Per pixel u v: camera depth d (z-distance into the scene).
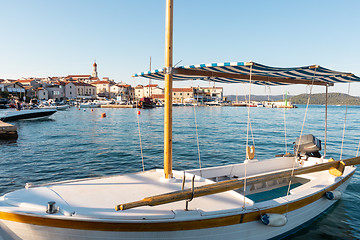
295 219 5.49
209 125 33.84
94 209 3.84
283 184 7.57
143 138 21.83
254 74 6.62
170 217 3.78
